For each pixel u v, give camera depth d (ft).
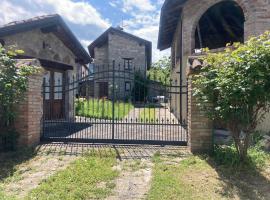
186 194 13.24
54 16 32.35
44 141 23.34
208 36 51.75
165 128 33.42
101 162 17.67
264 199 12.89
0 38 27.66
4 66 18.92
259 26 28.78
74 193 13.19
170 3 35.60
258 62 14.82
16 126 21.03
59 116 39.93
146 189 13.87
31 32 31.99
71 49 42.57
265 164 17.06
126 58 89.61
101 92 62.54
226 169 16.28
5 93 18.56
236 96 15.35
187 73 20.68
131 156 19.19
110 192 13.47
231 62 15.97
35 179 15.12
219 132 26.25
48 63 34.83
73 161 17.99
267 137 22.20
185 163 17.46
